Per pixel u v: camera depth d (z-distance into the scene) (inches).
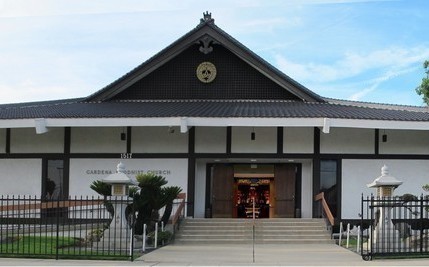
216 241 967.0
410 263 637.9
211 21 1269.7
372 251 694.5
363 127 1085.1
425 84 1535.4
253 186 1331.2
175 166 1183.6
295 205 1203.9
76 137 1202.6
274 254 763.4
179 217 1058.7
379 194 800.3
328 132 1074.1
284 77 1279.5
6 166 1210.0
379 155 1176.8
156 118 1088.8
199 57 1306.6
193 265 623.8
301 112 1123.3
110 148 1194.6
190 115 1091.3
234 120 1083.3
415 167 1176.8
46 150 1205.1
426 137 1183.6
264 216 1326.3
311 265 624.4
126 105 1242.6
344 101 1400.1
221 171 1221.1
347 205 1164.5
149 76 1311.5
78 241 839.1
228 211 1208.8
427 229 880.3
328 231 1018.1
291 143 1179.3
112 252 734.5
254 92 1299.2
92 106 1246.3
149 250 798.5
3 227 1034.1
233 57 1302.9
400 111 1246.9
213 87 1301.7
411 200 725.9
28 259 660.1
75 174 1193.4
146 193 880.3
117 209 779.4
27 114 1166.3
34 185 1198.9
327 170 1179.3
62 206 984.3
